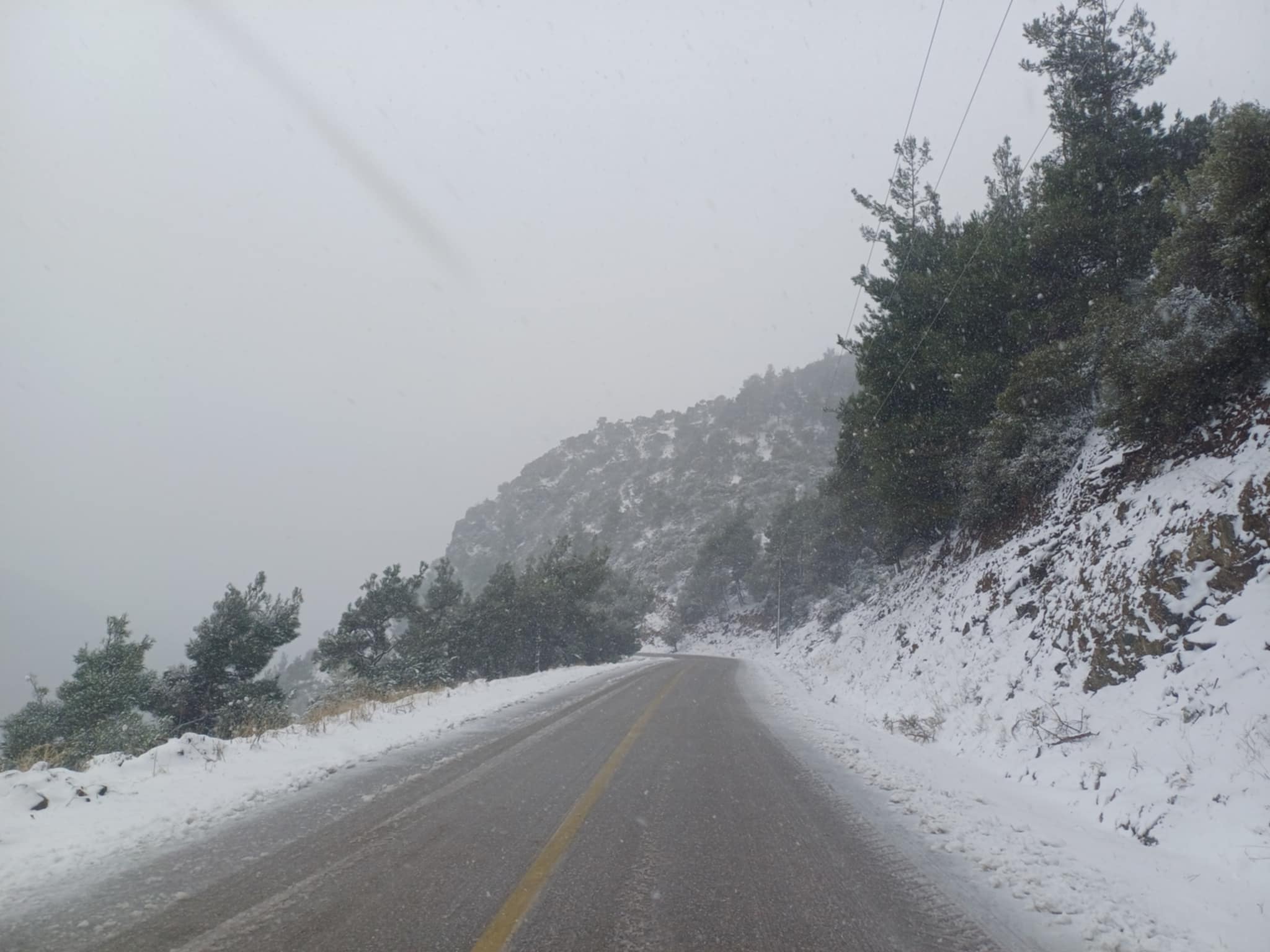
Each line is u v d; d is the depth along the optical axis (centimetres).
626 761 870
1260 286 957
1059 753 902
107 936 370
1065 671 1104
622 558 11812
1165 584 967
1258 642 768
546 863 493
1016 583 1557
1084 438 1667
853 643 2827
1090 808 743
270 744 933
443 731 1078
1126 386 1283
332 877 458
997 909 448
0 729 1608
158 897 422
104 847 512
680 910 423
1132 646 966
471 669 3073
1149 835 641
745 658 5819
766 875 488
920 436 2122
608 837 557
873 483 2416
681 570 10069
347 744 947
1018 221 2128
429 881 454
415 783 725
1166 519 1089
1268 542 859
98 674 1634
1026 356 1720
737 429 15338
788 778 811
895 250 2452
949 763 1030
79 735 1368
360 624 2542
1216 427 1145
